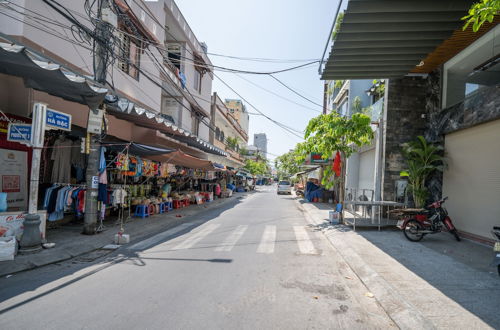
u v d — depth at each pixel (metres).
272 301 4.01
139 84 12.69
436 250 6.84
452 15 6.30
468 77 8.90
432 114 10.39
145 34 12.64
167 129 10.95
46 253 5.91
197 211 14.12
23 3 7.05
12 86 7.62
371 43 7.51
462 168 8.74
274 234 8.78
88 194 7.78
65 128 6.78
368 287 4.69
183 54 17.75
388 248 7.00
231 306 3.80
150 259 5.92
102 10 7.47
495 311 3.65
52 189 7.70
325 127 10.88
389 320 3.61
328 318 3.58
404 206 10.55
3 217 5.84
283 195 32.16
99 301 3.86
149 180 13.28
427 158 9.66
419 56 8.20
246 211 14.99
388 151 11.17
